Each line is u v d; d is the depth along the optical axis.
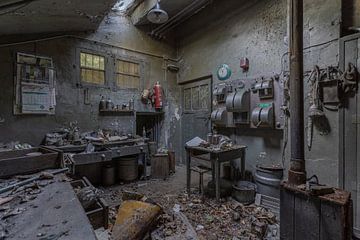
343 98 2.50
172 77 5.64
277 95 3.45
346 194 1.58
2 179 1.89
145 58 5.14
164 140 5.47
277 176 3.08
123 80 4.78
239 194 3.19
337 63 2.61
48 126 3.75
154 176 4.51
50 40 3.76
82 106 4.15
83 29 4.07
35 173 2.08
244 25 4.04
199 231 2.43
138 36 5.02
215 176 3.28
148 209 2.18
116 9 4.66
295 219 1.69
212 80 4.73
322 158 2.74
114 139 4.07
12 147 3.19
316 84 2.73
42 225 1.12
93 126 4.30
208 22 4.80
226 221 2.67
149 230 2.13
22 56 3.46
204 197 3.39
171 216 2.71
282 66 3.32
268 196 3.10
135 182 4.24
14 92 3.39
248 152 3.99
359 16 2.53
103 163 4.25
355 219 2.38
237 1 4.16
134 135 4.73
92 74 4.31
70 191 1.63
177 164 5.68
